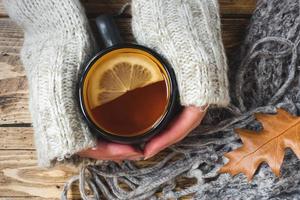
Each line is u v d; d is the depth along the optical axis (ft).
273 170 1.74
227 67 1.77
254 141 1.77
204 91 1.60
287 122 1.75
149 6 1.70
